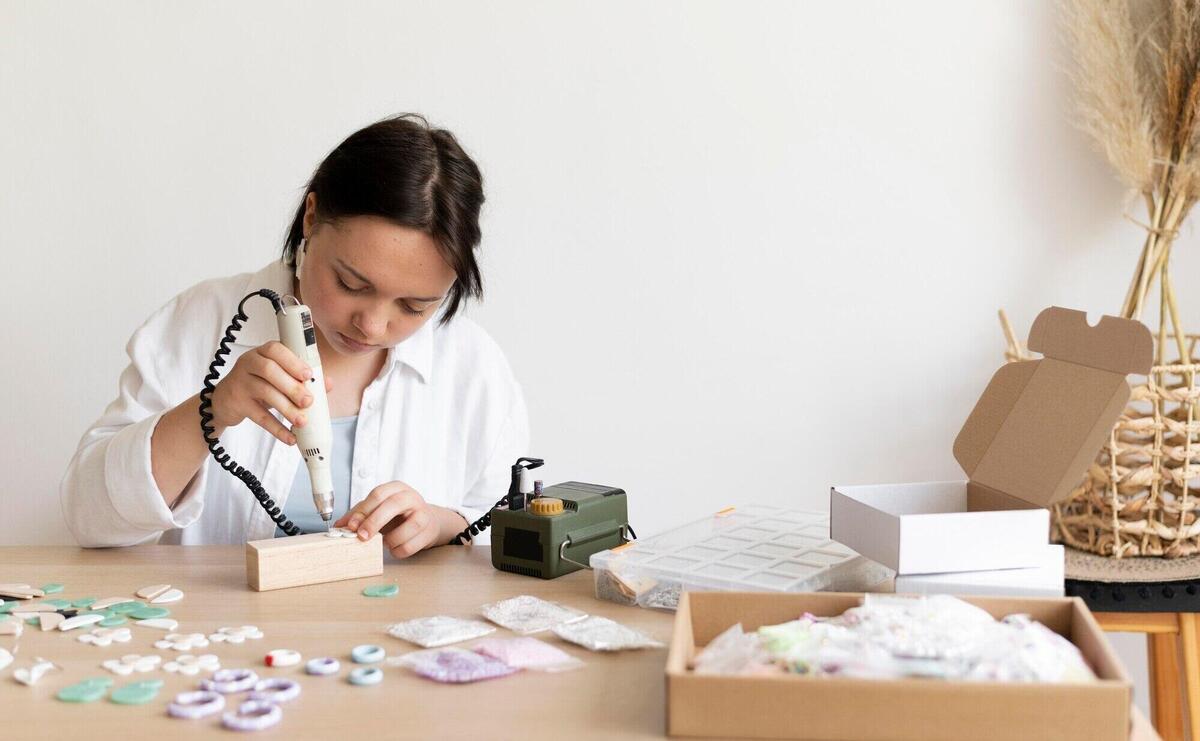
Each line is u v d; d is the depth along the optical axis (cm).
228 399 114
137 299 195
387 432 148
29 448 197
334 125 194
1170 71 169
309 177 194
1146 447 156
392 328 124
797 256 196
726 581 95
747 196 195
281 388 111
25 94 191
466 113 194
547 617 95
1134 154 170
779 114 194
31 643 90
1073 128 190
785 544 109
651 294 197
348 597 103
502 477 158
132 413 139
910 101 193
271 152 194
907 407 198
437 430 154
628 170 195
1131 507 157
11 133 192
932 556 93
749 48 193
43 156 192
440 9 192
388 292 118
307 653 87
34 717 75
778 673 74
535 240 196
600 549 116
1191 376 155
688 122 194
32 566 114
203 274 196
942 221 195
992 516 94
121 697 77
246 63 192
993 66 191
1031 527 95
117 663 84
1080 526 164
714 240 196
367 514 115
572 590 106
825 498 200
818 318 197
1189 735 151
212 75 192
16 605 99
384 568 115
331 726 73
